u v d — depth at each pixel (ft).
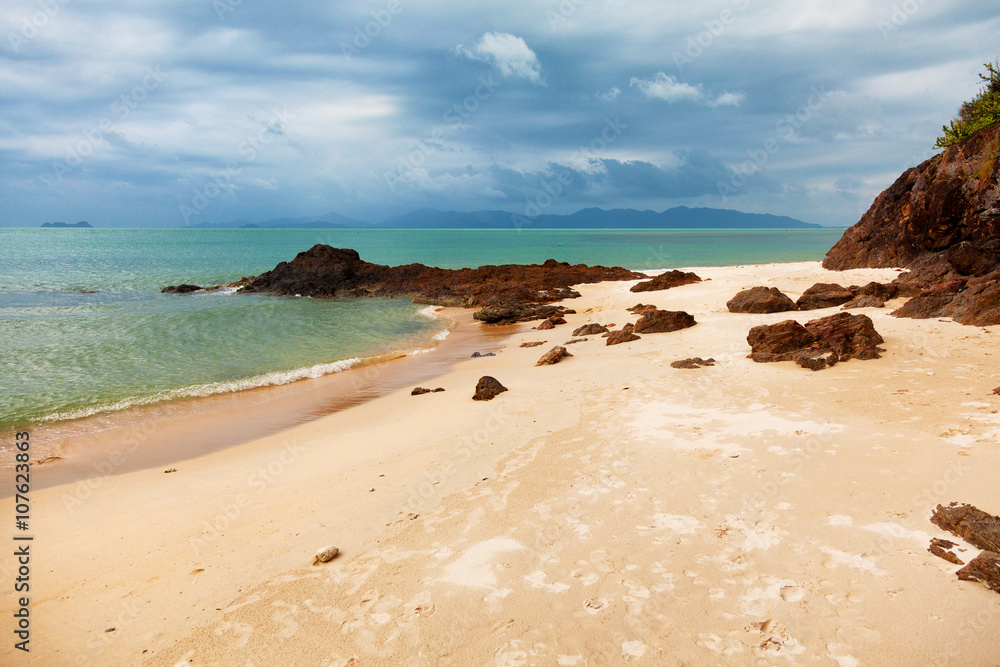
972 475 20.47
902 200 83.41
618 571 17.01
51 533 23.13
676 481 22.74
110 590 18.70
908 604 14.52
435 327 85.10
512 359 56.39
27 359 59.93
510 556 18.35
